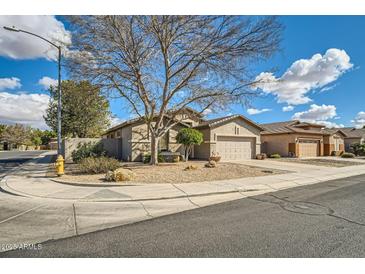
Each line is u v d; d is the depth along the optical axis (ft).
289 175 41.75
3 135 191.42
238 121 73.82
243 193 27.94
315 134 94.68
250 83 47.52
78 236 14.99
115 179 32.22
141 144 63.46
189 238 14.55
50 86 88.74
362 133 132.46
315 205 22.22
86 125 88.17
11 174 40.68
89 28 41.47
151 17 40.04
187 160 63.98
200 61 43.80
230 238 14.48
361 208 21.09
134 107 50.44
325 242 13.79
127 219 18.38
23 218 18.48
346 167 56.49
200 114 53.21
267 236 14.71
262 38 41.52
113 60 45.09
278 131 92.68
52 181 33.32
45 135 235.20
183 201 24.04
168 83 48.70
